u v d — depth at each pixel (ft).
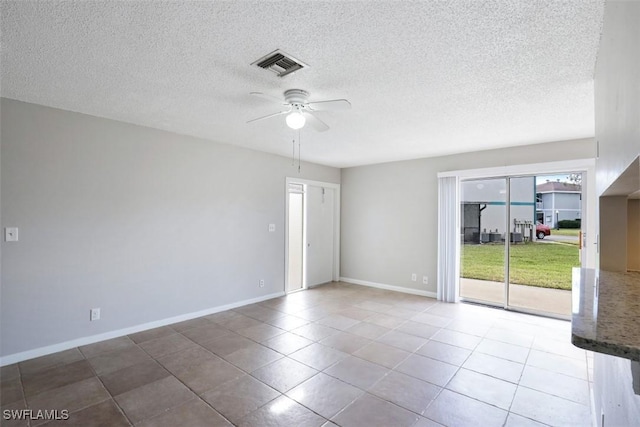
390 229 18.98
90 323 10.90
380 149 15.66
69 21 5.68
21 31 5.98
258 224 16.26
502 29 5.79
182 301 13.32
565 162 13.32
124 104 9.89
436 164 17.24
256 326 12.67
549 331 12.21
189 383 8.43
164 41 6.34
